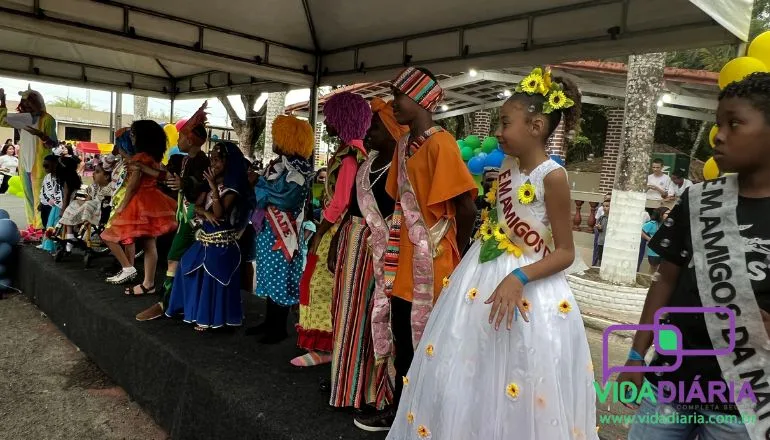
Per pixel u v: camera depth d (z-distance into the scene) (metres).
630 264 6.78
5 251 5.43
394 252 2.13
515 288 1.53
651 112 6.59
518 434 1.52
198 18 4.64
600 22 3.23
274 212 3.05
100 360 3.66
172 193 4.64
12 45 6.10
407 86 2.02
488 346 1.62
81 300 3.95
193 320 3.30
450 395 1.62
